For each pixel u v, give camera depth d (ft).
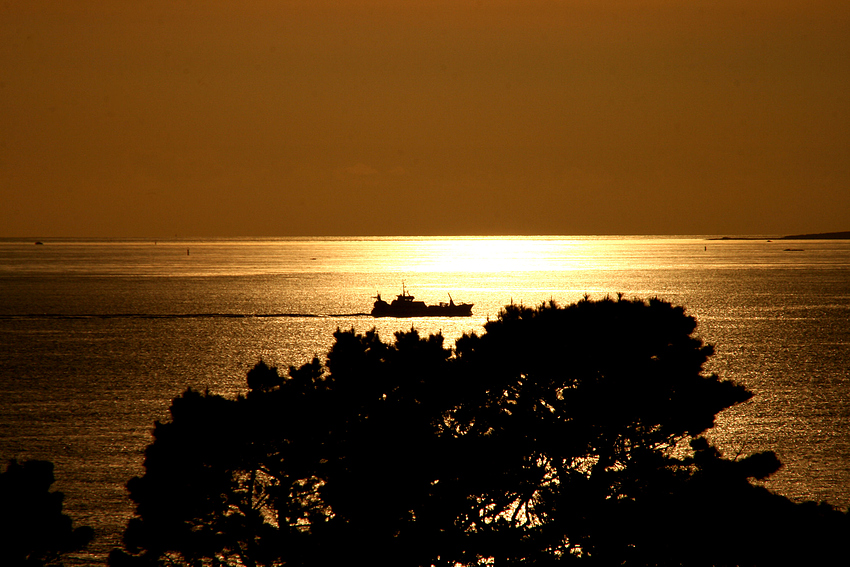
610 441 254.47
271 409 255.70
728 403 254.88
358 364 269.64
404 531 237.45
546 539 241.96
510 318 277.03
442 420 264.72
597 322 264.52
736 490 240.73
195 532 252.01
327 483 244.01
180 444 252.83
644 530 233.76
